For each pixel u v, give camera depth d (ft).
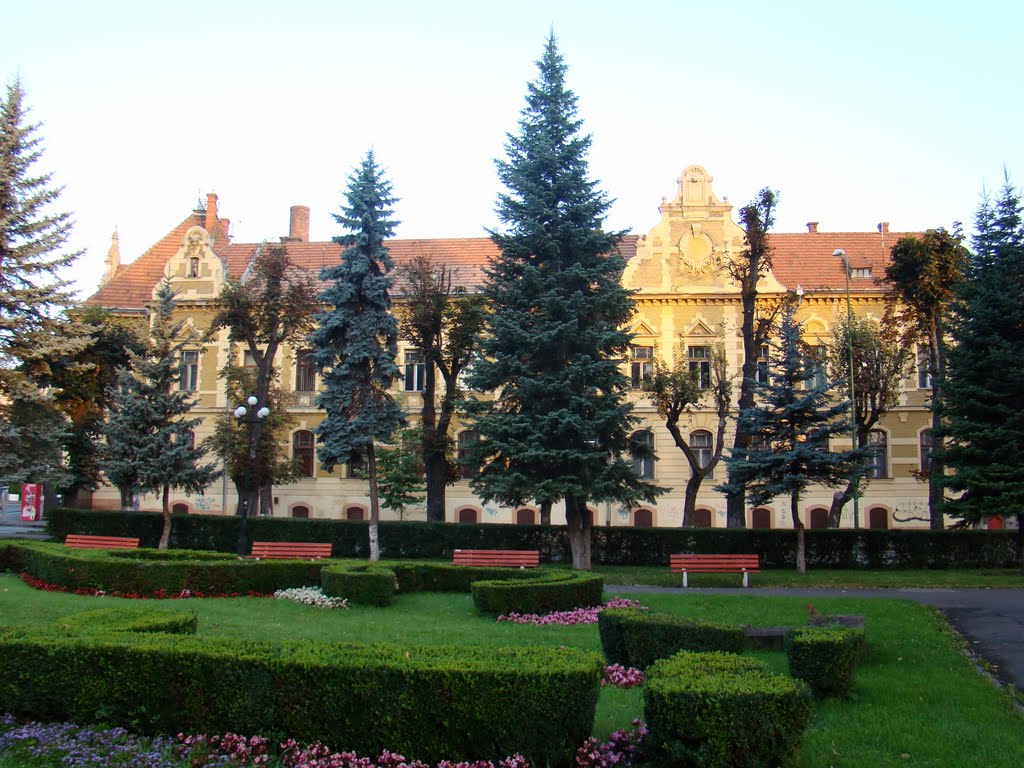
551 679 27.12
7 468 104.06
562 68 94.99
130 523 106.73
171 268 153.79
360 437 95.30
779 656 44.37
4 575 76.79
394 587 66.69
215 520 105.19
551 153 91.66
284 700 28.43
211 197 173.17
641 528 99.30
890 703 35.88
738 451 86.28
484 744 27.14
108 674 30.14
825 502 143.95
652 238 145.07
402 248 162.71
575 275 88.74
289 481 137.28
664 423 142.92
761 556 96.84
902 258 116.67
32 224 103.91
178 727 29.40
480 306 107.76
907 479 142.51
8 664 30.83
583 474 87.40
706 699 25.55
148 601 63.62
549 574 66.64
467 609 63.62
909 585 79.77
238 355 152.76
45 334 103.96
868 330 119.75
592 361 87.92
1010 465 84.17
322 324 99.91
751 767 25.26
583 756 27.27
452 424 146.00
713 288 142.51
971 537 96.37
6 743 28.02
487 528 101.14
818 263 152.25
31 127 106.63
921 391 143.43
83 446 125.39
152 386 101.35
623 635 41.63
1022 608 61.93
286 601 65.16
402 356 150.61
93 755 27.09
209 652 29.60
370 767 26.99
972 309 87.92
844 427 86.22
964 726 32.53
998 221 89.35
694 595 68.08
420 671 27.68
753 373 100.27
